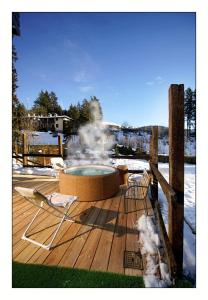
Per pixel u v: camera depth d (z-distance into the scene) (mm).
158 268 2039
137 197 4238
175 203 1894
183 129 1842
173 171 1878
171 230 1936
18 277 1919
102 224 3008
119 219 3184
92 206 3744
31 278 1911
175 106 1845
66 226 2934
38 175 6523
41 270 2004
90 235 2680
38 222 3059
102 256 2225
